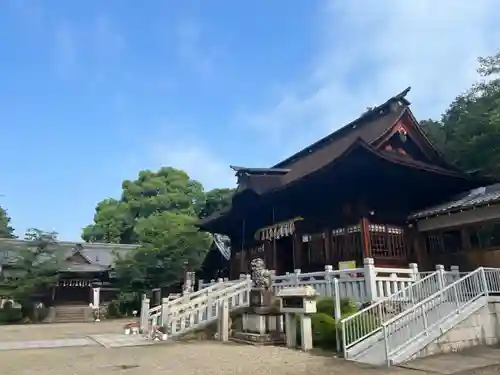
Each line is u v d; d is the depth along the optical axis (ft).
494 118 74.02
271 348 41.50
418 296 41.50
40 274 121.19
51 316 126.52
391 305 40.63
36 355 39.91
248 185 71.92
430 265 58.54
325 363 32.53
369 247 53.36
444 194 66.49
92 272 148.97
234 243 91.09
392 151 65.26
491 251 53.11
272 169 76.59
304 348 39.78
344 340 35.27
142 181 220.43
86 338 57.72
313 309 40.55
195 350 41.06
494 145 79.36
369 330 37.42
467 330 37.93
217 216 84.79
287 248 74.59
